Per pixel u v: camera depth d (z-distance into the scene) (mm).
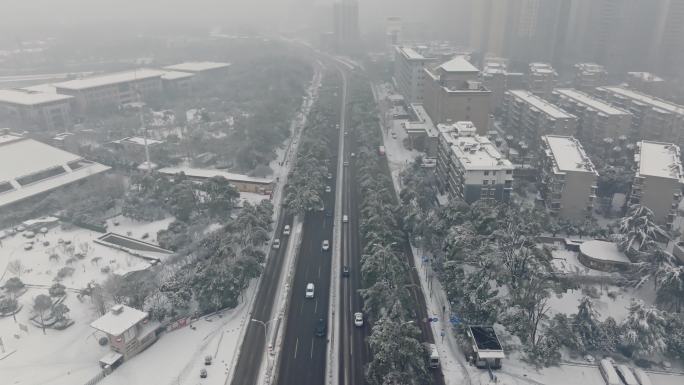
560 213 195500
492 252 137750
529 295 134375
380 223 170000
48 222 198250
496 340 127875
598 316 138750
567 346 132625
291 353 130625
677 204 185875
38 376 122062
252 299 153375
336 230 195750
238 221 170875
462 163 192125
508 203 191625
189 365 126062
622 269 162250
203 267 153125
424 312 146750
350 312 146875
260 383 120375
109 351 130875
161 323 138625
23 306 149250
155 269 162250
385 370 112688
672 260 154875
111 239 189000
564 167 192375
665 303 144000
